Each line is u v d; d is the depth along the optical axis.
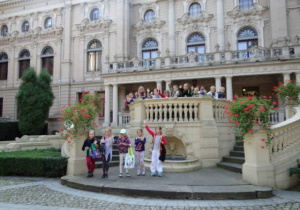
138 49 28.53
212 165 9.99
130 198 6.63
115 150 12.15
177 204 6.06
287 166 7.64
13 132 25.02
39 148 15.46
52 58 31.88
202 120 10.21
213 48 26.02
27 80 25.03
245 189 6.70
